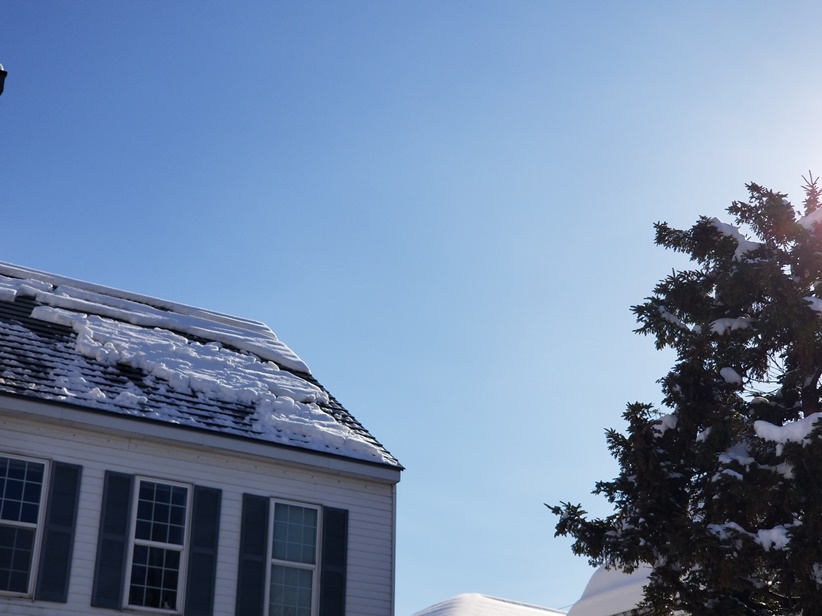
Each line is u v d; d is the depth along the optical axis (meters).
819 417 13.44
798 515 13.72
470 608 26.23
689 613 14.42
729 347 15.46
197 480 14.99
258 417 16.38
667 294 16.08
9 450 13.72
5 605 12.94
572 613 23.59
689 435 15.11
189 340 18.30
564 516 14.96
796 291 14.67
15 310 16.42
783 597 13.91
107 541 13.89
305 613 15.15
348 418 17.86
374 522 16.33
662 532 14.24
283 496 15.63
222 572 14.65
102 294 18.75
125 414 14.51
